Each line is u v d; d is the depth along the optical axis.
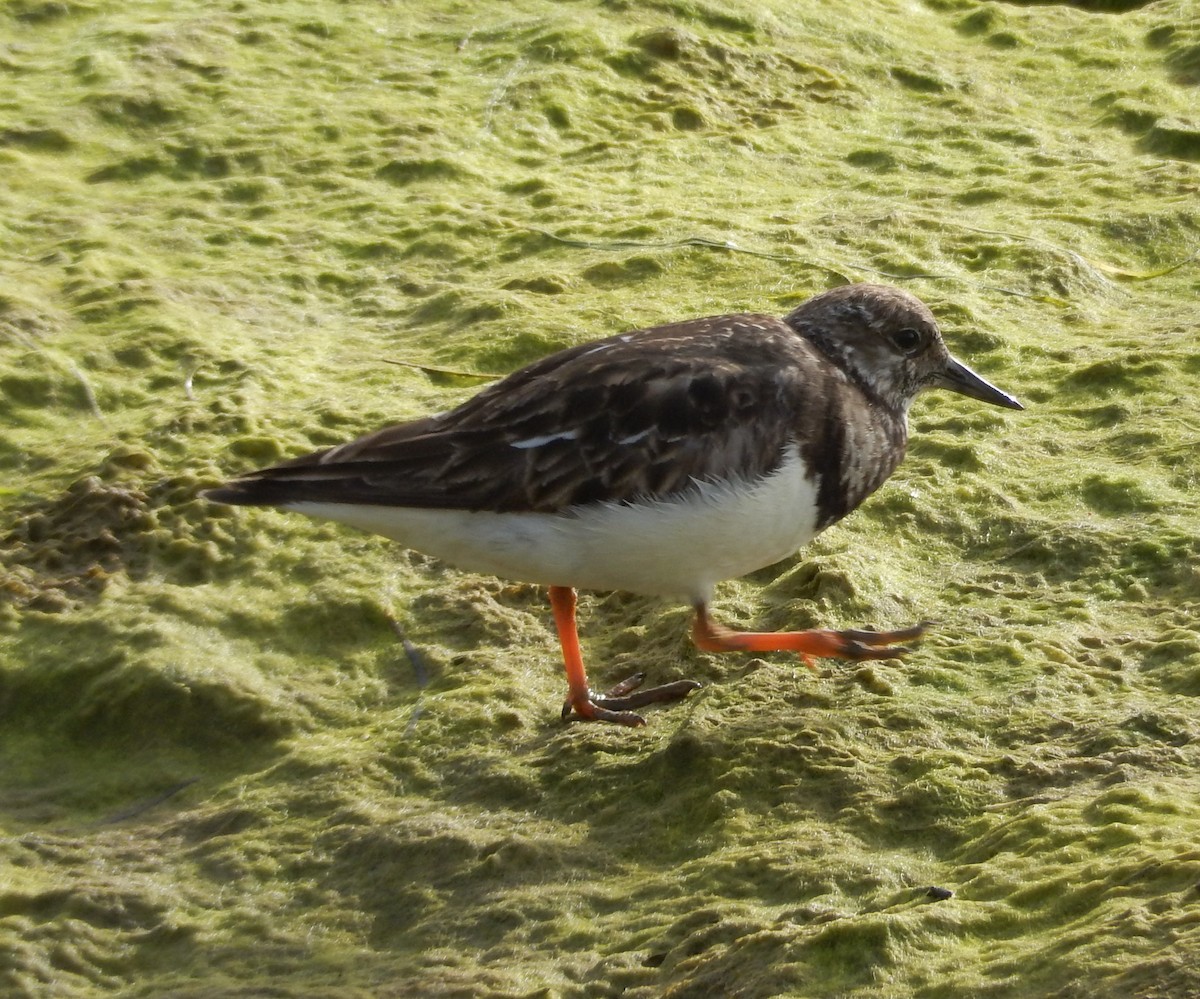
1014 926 7.96
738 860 8.96
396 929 9.22
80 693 11.36
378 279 16.38
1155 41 21.39
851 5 22.31
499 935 8.96
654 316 15.12
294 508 10.13
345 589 12.10
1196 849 8.00
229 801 10.44
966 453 12.96
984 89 20.27
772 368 10.23
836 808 9.34
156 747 11.08
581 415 9.94
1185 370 13.90
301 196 17.75
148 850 10.10
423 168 18.11
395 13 21.47
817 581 11.57
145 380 14.71
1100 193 17.58
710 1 21.48
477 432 10.01
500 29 20.95
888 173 18.27
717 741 9.93
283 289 16.12
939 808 9.16
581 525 9.96
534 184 17.83
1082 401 13.71
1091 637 10.79
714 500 9.91
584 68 20.02
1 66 19.98
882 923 7.95
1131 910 7.63
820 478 10.33
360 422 13.74
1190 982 7.05
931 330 11.25
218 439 13.62
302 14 21.30
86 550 12.52
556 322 15.03
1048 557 11.76
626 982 8.35
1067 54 21.20
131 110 18.92
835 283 15.62
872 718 10.05
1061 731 9.73
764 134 19.12
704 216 17.08
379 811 10.09
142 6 21.56
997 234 16.55
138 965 9.23
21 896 9.66
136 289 15.80
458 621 11.89
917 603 11.47
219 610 11.92
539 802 9.97
